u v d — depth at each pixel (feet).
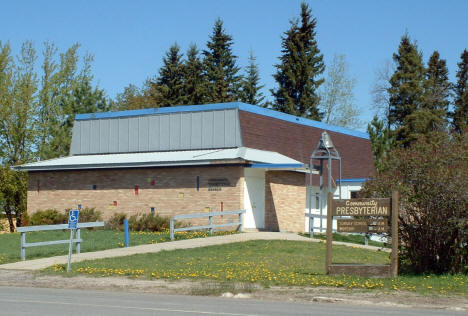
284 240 96.78
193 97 240.53
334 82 238.27
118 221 117.80
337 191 140.26
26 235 109.50
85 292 56.70
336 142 148.87
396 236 62.28
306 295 53.67
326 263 64.44
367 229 63.41
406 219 65.92
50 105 174.09
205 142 121.39
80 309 44.70
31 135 166.71
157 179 118.73
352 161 154.30
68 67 177.06
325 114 237.04
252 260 76.43
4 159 165.89
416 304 49.57
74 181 128.36
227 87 253.03
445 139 67.26
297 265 73.56
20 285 61.93
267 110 126.21
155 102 247.91
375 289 55.67
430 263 65.41
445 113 227.40
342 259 81.25
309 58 228.22
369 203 63.10
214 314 42.78
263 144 123.65
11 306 46.16
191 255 79.71
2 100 164.96
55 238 102.99
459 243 63.72
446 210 62.80
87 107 183.83
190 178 114.83
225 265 71.61
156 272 65.87
